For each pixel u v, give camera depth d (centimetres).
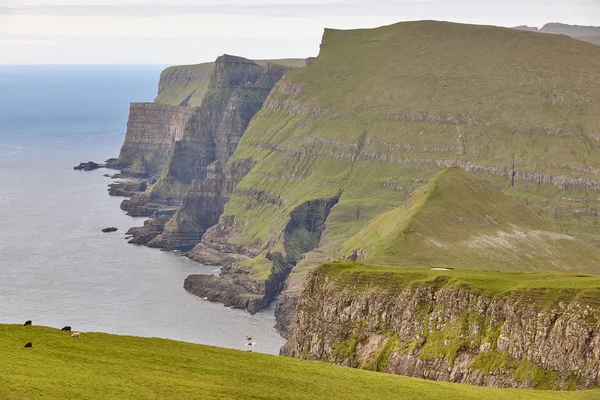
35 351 15275
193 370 15850
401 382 17375
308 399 15100
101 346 16462
